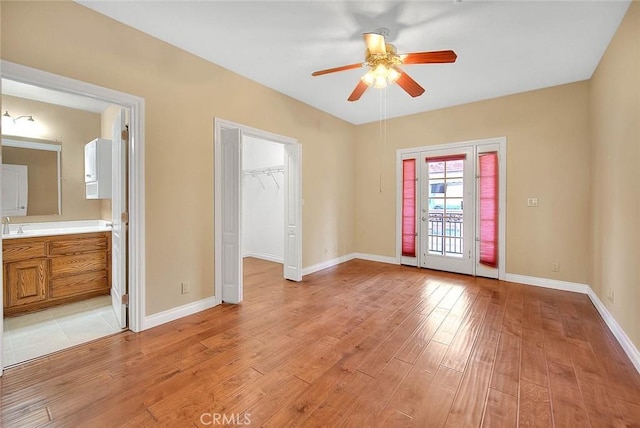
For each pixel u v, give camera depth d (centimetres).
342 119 531
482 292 369
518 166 405
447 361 213
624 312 233
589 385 185
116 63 239
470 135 443
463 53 293
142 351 226
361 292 370
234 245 327
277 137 394
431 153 480
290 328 267
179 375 195
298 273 416
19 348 230
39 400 171
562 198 376
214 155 316
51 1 206
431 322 280
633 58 214
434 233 483
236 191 324
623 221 237
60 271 322
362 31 257
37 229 360
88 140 402
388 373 198
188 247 296
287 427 151
